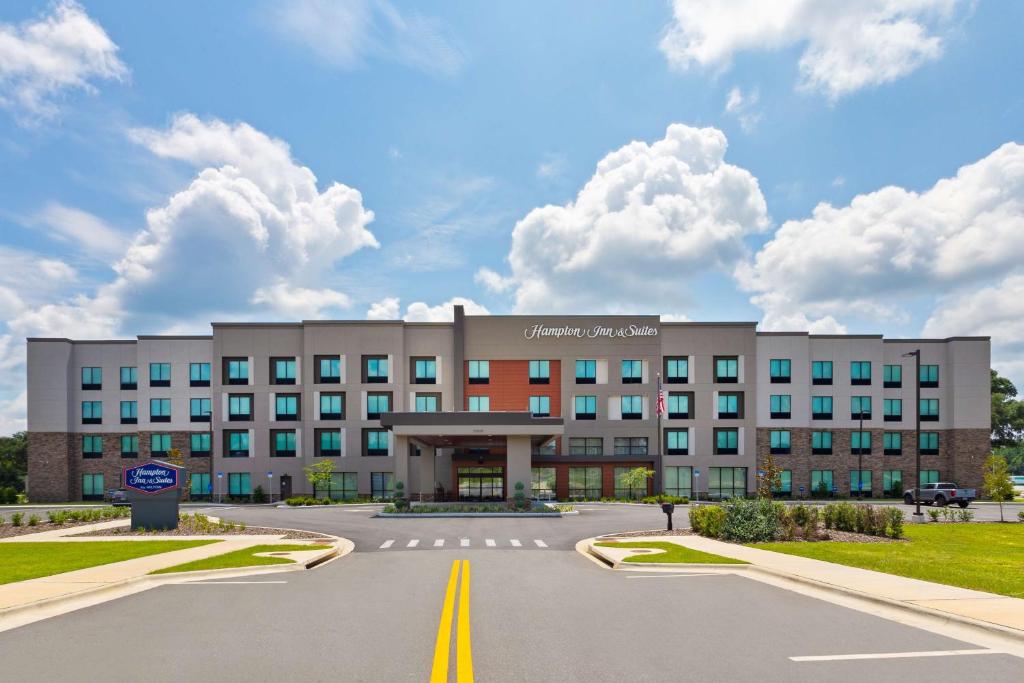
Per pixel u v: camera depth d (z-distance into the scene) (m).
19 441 90.94
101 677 7.68
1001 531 27.78
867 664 8.14
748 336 58.53
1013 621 9.92
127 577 14.55
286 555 19.20
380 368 56.81
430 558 19.80
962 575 14.45
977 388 60.28
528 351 57.41
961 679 7.54
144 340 59.66
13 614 11.13
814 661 8.27
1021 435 98.38
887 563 16.48
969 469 59.62
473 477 52.91
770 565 16.52
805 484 58.69
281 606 11.92
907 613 11.16
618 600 12.45
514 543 24.28
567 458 53.25
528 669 7.95
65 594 12.42
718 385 58.03
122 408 59.78
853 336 60.66
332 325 57.00
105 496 59.00
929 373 61.00
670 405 57.78
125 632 9.90
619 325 57.94
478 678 7.62
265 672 7.86
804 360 59.75
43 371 59.31
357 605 12.01
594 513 38.59
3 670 7.96
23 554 19.52
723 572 16.28
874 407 60.16
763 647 8.95
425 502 46.31
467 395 57.25
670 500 49.69
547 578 15.43
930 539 24.47
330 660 8.35
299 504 48.94
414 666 8.09
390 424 41.00
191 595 13.12
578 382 57.38
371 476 56.00
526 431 40.84
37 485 58.44
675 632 9.82
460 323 57.06
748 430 57.75
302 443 56.66
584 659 8.38
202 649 8.90
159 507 28.44
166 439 59.00
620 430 57.06
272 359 57.75
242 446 57.38
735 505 25.27
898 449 60.28
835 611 11.38
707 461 57.38
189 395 59.28
